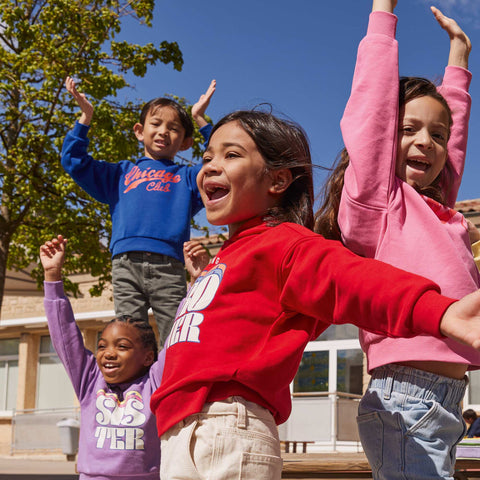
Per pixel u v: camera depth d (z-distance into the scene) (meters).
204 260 2.46
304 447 10.66
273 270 1.58
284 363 1.57
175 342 1.66
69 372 2.87
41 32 8.93
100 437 2.76
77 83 8.81
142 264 3.58
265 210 1.76
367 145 1.97
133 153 8.87
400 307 1.24
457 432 1.81
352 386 13.53
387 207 1.94
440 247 1.86
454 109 2.39
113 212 3.82
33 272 9.03
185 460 1.54
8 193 8.59
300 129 1.83
